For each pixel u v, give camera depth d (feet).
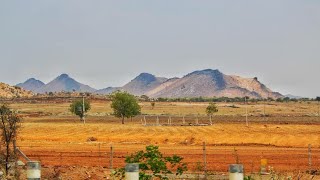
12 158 89.76
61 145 181.16
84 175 92.32
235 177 18.20
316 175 98.58
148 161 47.06
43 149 161.68
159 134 249.14
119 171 51.13
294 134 239.91
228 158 135.33
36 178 18.57
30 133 252.42
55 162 126.11
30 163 18.62
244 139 218.79
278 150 161.99
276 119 500.33
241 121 442.50
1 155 89.56
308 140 210.59
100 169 101.24
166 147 175.11
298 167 118.11
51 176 86.48
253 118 539.70
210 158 134.72
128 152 151.02
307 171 106.83
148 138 223.10
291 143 202.80
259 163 124.98
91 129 281.33
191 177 91.15
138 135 243.40
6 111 93.71
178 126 313.32
